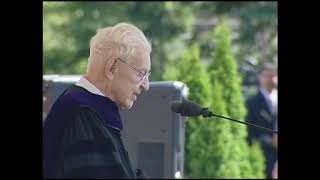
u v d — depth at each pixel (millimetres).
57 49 61156
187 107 13078
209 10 62938
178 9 63281
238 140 29125
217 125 28562
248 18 61969
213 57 30500
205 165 28562
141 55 11859
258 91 34625
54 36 61500
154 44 62406
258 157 30531
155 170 19141
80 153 10953
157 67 61188
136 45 11859
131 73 11812
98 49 11859
